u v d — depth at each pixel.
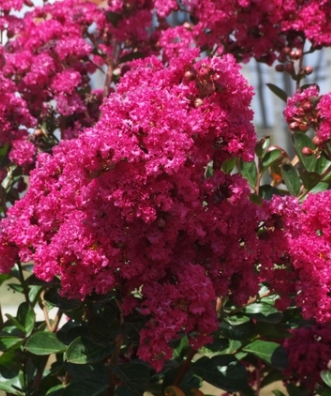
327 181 3.24
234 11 3.55
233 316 2.91
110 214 2.20
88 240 2.21
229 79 2.26
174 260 2.33
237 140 2.29
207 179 2.35
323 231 2.57
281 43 3.78
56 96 3.43
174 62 2.35
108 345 2.47
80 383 2.59
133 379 2.51
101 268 2.25
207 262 2.43
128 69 3.66
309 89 3.08
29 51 3.60
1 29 3.66
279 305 2.60
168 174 2.15
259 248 2.44
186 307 2.24
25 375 3.01
